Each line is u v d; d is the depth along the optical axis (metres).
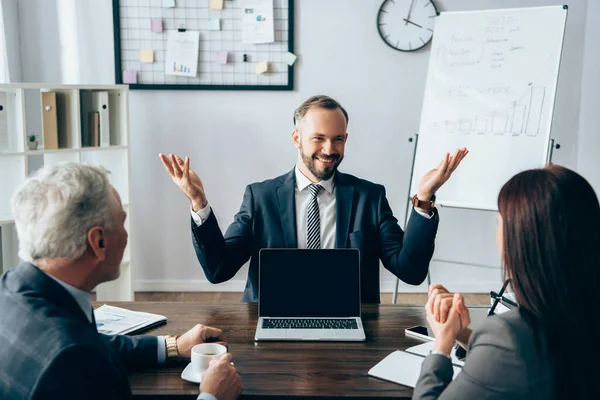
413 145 4.35
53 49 4.26
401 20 4.22
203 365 1.44
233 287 4.49
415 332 1.73
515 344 1.09
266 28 4.21
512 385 1.09
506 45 3.59
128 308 1.96
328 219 2.18
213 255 1.99
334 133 2.08
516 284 1.14
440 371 1.26
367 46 4.27
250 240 2.19
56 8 4.22
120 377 1.10
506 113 3.56
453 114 3.69
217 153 4.37
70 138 3.53
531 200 1.12
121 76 4.25
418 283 2.06
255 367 1.50
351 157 4.38
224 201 4.43
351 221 2.15
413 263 2.02
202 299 4.31
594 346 1.08
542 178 1.13
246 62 4.26
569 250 1.09
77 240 1.16
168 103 4.32
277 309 1.83
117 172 3.91
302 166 2.19
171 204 4.41
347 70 4.29
